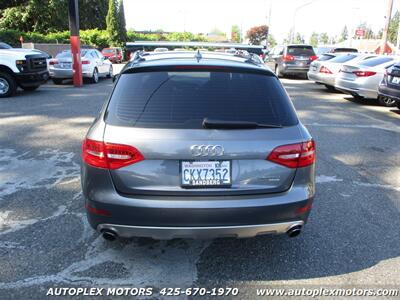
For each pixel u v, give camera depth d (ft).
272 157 9.66
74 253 11.31
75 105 35.47
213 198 9.48
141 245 11.84
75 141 22.99
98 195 9.66
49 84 54.19
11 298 9.36
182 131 9.43
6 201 14.61
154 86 10.23
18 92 44.04
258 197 9.68
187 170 9.40
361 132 27.58
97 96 41.75
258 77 10.82
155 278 10.29
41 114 30.78
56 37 106.22
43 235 12.23
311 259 11.31
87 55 55.42
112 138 9.46
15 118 29.09
